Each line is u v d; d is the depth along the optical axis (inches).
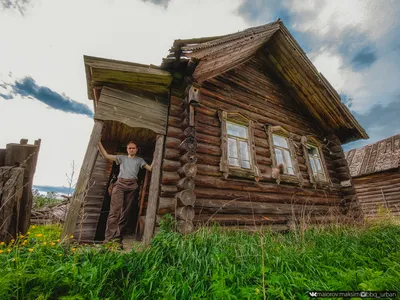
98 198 203.8
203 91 197.0
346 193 267.3
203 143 175.8
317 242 150.6
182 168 145.3
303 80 258.7
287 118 262.7
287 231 191.2
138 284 80.2
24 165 103.1
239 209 171.9
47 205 252.5
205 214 156.2
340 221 218.8
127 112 154.5
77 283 69.2
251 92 239.3
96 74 149.0
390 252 130.1
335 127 291.3
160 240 106.7
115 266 80.0
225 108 204.2
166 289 75.5
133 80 159.5
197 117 180.2
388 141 522.6
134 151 149.8
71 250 91.0
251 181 189.9
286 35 234.8
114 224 127.3
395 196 414.0
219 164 176.4
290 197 213.3
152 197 139.3
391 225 200.7
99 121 142.9
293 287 82.4
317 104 273.0
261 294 70.8
